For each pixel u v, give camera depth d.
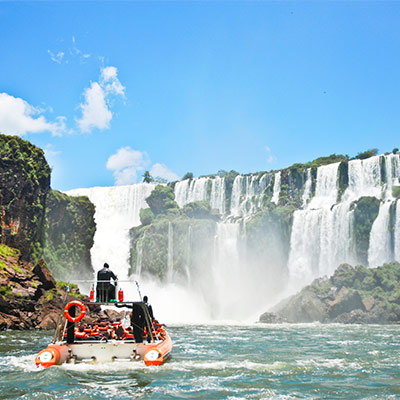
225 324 51.16
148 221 92.00
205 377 12.81
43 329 35.88
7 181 56.12
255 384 12.07
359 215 65.81
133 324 14.77
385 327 42.50
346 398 10.75
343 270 55.25
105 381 11.90
